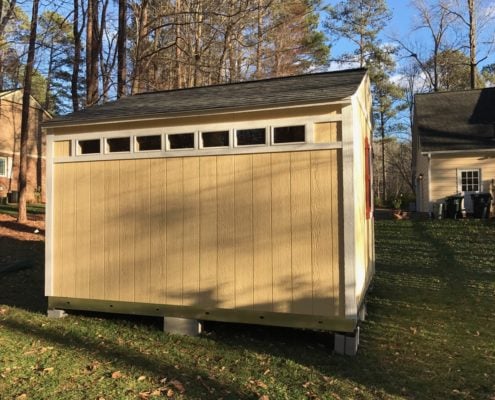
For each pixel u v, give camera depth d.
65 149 6.22
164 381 4.10
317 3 25.80
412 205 23.95
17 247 10.87
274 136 5.20
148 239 5.74
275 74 21.69
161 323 5.97
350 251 4.83
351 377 4.26
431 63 33.47
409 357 4.81
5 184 23.92
